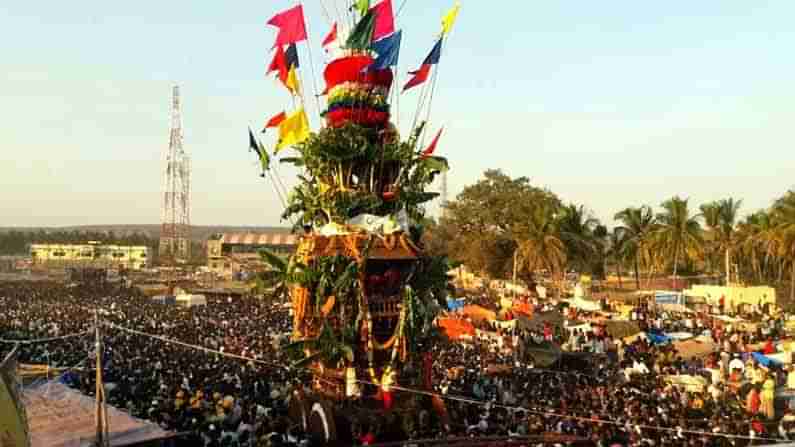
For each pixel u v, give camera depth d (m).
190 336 53.75
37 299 93.62
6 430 15.27
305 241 29.08
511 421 29.72
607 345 52.62
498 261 105.75
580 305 76.38
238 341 51.03
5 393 15.87
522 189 108.56
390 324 28.06
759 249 88.19
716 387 38.09
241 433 26.84
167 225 189.50
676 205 89.62
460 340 51.16
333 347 26.69
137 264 186.88
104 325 56.44
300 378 35.38
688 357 47.47
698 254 89.38
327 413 25.77
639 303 77.38
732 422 29.94
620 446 25.30
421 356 28.44
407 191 29.67
